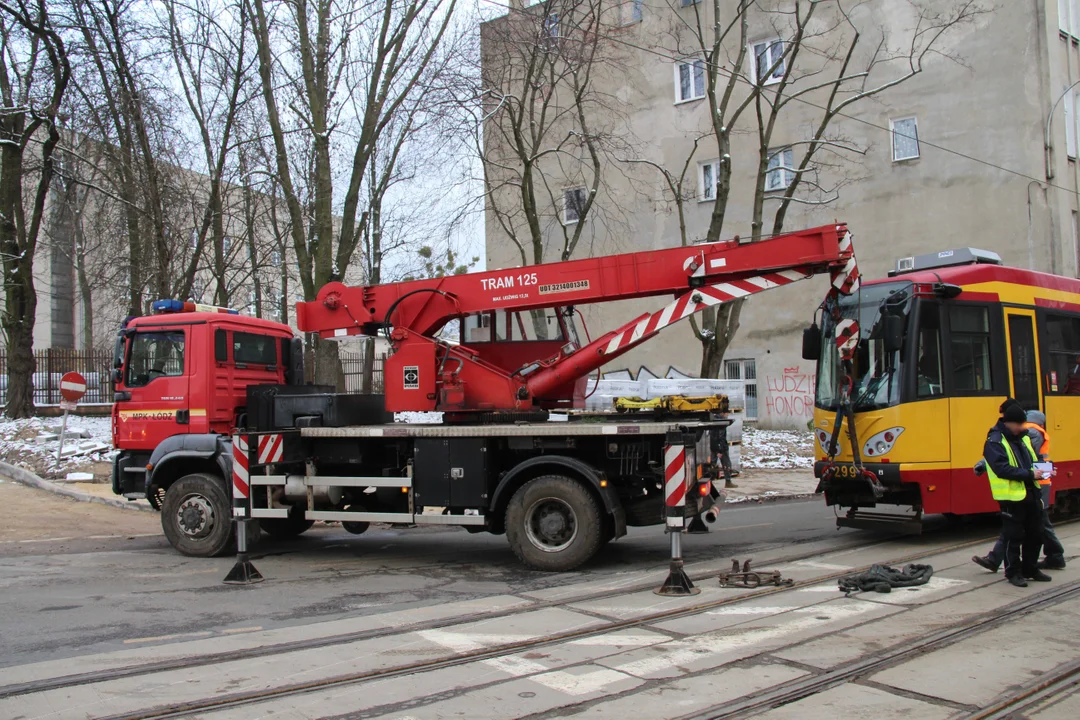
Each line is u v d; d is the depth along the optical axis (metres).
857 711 4.51
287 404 9.71
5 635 6.35
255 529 9.85
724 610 6.71
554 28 20.02
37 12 18.62
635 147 25.44
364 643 5.97
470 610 6.91
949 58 20.03
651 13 25.09
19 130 21.52
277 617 6.86
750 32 24.11
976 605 6.77
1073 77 21.95
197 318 10.22
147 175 19.98
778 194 23.81
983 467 7.73
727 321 20.12
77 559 9.84
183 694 4.93
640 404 9.29
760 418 24.34
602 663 5.39
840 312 9.49
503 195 26.17
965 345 9.98
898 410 9.45
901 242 22.19
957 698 4.68
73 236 30.94
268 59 17.83
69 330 42.81
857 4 22.66
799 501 14.85
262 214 28.73
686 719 4.42
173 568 9.22
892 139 22.34
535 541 8.52
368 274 30.17
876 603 6.88
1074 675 5.09
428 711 4.61
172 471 10.42
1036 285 10.98
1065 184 21.16
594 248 26.14
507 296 9.67
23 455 17.33
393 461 9.47
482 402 9.50
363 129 18.42
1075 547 9.35
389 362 9.77
